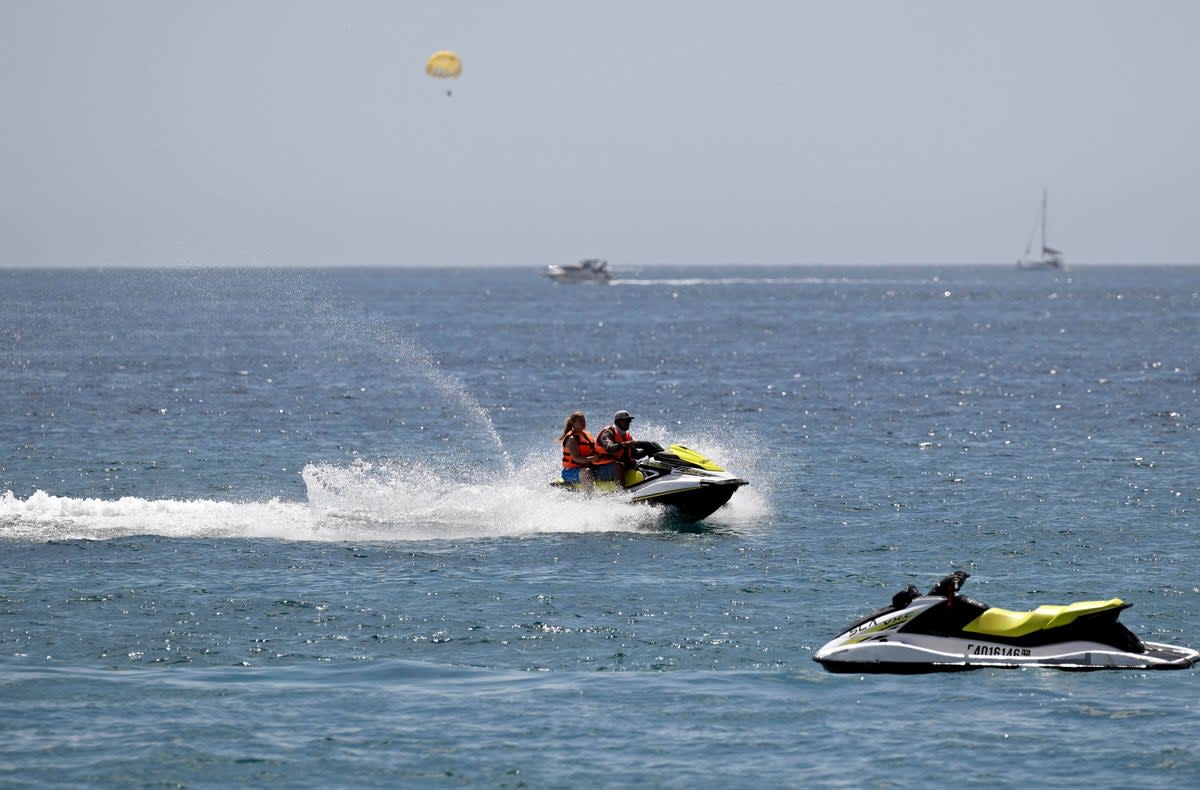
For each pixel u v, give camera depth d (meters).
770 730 42.12
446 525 77.31
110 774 38.47
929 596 49.69
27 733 41.62
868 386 187.50
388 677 47.69
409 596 59.56
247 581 62.12
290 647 51.53
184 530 73.94
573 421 82.12
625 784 38.00
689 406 159.88
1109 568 66.06
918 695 45.28
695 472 79.69
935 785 37.66
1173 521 78.94
